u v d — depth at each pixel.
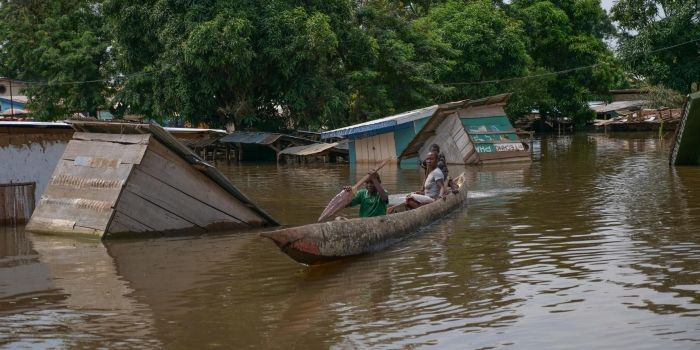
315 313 6.26
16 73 51.69
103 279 7.80
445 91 36.34
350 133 26.98
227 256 8.96
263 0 29.94
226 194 11.44
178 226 11.05
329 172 24.05
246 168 27.34
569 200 13.31
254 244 9.84
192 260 8.77
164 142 10.90
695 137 19.72
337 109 31.22
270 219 11.79
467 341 5.38
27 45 40.28
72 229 10.89
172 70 29.36
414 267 7.89
